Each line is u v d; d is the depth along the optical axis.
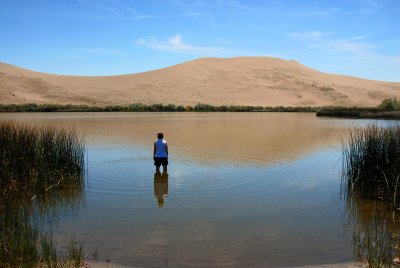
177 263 7.00
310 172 15.08
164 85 116.94
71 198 11.14
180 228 8.74
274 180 13.58
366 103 114.81
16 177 11.67
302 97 115.75
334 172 15.12
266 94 117.12
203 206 10.42
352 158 13.82
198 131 31.73
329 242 8.02
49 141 14.09
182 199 11.07
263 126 37.97
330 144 23.72
